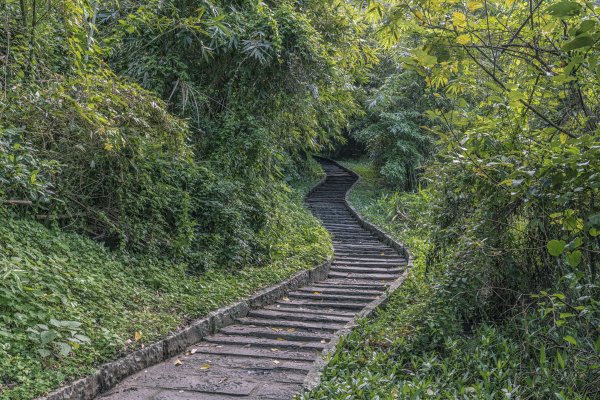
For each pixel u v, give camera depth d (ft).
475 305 21.65
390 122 69.87
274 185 40.52
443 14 15.23
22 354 14.87
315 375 17.01
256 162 35.37
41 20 22.88
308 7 43.27
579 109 16.58
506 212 19.66
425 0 14.82
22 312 16.11
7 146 19.01
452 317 20.74
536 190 14.80
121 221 25.16
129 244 25.54
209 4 30.35
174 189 28.89
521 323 19.83
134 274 24.20
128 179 25.55
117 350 17.48
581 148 13.23
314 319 25.85
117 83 23.00
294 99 37.58
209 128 34.96
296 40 34.83
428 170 23.93
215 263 30.14
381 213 62.23
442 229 23.26
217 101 36.01
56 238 21.56
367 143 80.89
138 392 16.03
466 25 14.88
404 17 15.48
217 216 30.99
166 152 27.84
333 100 45.68
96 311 18.97
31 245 20.12
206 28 32.37
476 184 19.51
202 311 23.70
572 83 15.96
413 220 51.21
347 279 37.70
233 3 35.73
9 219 20.40
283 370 18.49
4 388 13.51
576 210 14.94
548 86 16.30
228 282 28.48
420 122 71.05
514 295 21.15
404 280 32.12
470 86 18.26
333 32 43.73
